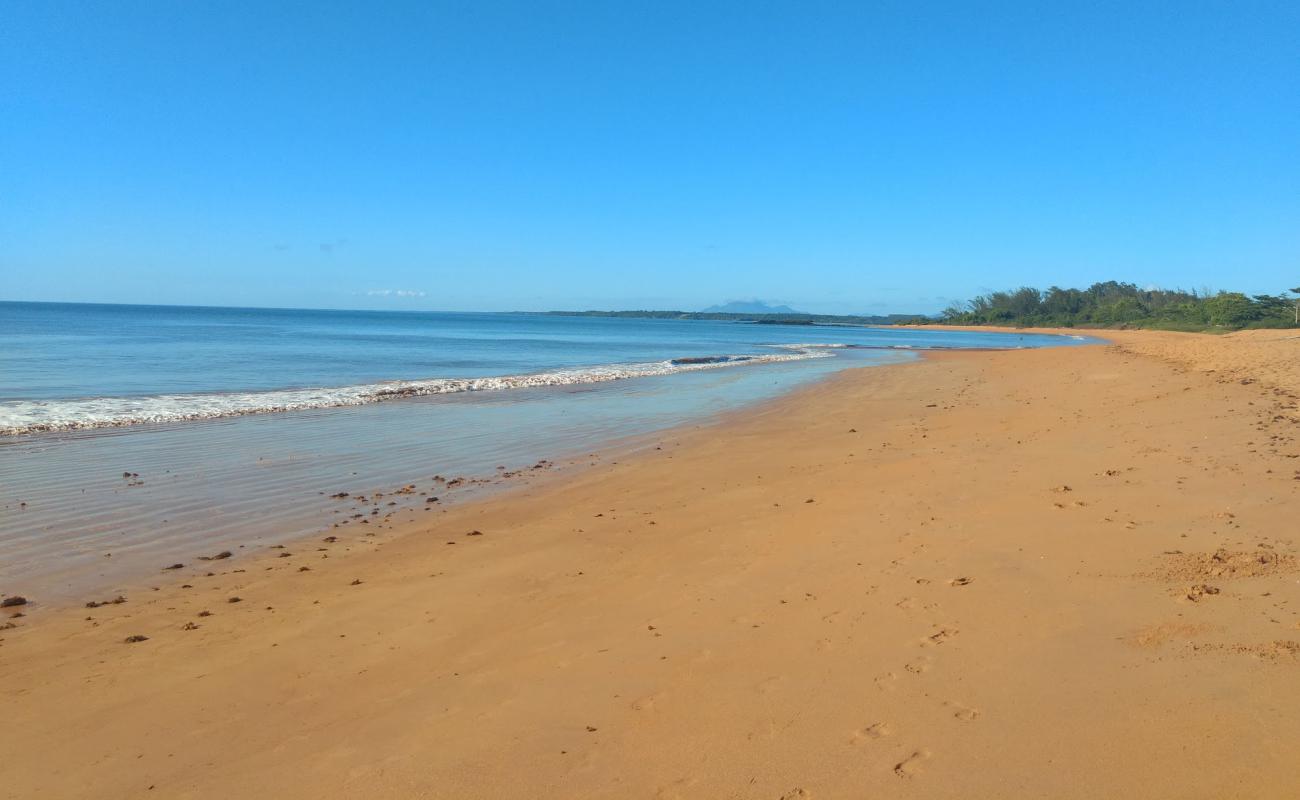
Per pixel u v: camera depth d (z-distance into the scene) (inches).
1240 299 2970.0
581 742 144.8
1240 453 357.4
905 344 2849.4
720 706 155.0
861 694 155.8
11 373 1030.4
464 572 261.9
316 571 265.9
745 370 1330.0
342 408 724.7
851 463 432.8
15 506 349.1
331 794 131.7
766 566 248.5
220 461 461.7
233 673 183.5
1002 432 508.4
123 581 255.0
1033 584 211.2
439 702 165.0
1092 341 3078.2
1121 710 140.7
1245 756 123.0
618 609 218.4
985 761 129.0
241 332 2775.6
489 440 553.3
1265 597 185.0
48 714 163.9
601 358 1738.4
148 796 134.0
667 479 415.8
